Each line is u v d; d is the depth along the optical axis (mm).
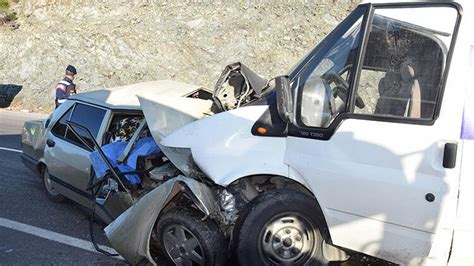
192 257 4000
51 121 6461
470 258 3188
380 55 3469
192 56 17703
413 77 3348
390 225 3371
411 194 3254
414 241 3293
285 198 3777
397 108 3381
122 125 5508
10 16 22312
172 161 4316
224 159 3938
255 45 17141
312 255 3842
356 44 3555
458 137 3139
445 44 3242
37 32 20938
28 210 6156
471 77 3152
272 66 16375
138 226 4086
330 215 3611
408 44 3381
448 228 3180
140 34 18953
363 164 3428
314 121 3623
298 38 16922
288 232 3844
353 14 3635
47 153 6203
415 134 3266
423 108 3287
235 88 4520
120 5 20703
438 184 3174
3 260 4699
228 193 3967
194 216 3955
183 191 3961
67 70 11023
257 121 3881
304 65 3801
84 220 5766
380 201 3371
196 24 18609
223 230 4020
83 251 4875
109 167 4719
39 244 5070
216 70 17016
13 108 19031
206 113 4742
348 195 3490
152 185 4727
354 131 3463
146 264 4379
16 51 20953
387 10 3463
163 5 20016
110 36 19141
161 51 18172
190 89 5848
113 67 18344
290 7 17984
